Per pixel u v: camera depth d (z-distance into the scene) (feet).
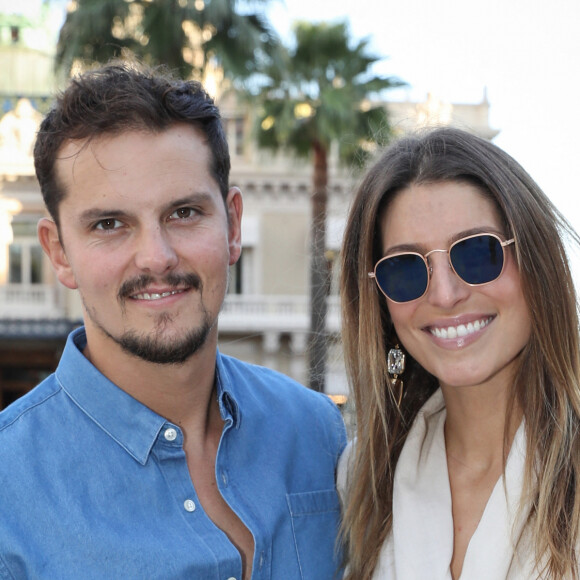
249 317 58.70
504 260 6.00
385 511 6.89
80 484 5.92
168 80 6.08
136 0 30.01
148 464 6.12
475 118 60.23
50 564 5.58
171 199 5.74
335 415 7.87
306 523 6.91
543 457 6.07
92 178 5.69
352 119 36.86
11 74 53.62
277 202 59.36
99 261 5.79
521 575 5.87
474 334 6.15
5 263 54.44
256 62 32.91
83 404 6.17
